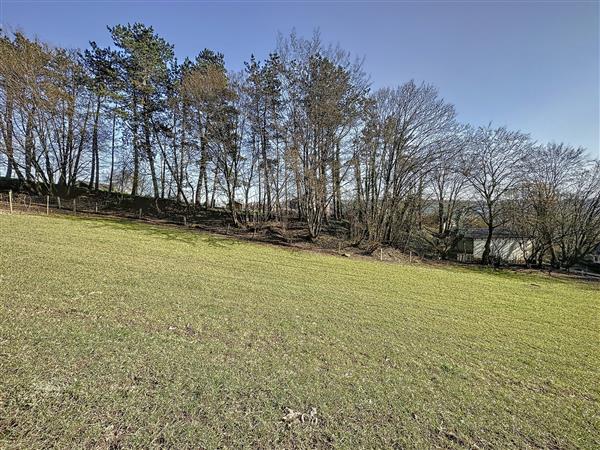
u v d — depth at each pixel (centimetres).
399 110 2338
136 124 2475
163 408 286
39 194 2317
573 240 2705
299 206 2394
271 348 444
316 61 2005
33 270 664
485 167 2725
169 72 2511
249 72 2186
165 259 1038
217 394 317
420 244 2861
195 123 2220
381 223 2414
